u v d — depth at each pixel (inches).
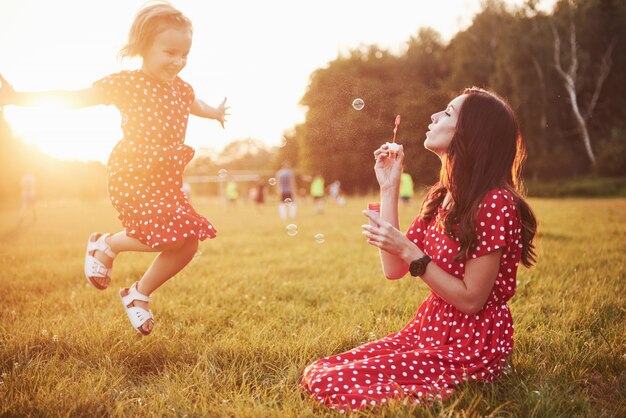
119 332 121.7
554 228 339.3
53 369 100.0
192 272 212.8
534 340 114.7
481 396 81.3
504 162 85.3
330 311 149.6
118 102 90.7
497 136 84.7
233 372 99.3
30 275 213.0
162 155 92.2
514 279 87.2
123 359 108.3
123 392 92.0
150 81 93.0
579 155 1291.8
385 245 83.8
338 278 197.6
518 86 1189.1
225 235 385.1
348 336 116.8
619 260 208.8
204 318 140.4
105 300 162.4
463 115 86.1
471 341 86.7
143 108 91.4
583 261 207.2
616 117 1283.2
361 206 925.2
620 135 1219.9
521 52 1181.7
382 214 96.0
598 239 274.2
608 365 100.7
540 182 1224.8
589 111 1224.8
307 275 204.4
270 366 104.4
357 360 89.2
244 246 309.6
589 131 1293.1
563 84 1224.8
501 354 87.4
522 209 86.7
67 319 135.1
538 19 1242.0
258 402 85.7
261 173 1389.0
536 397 83.9
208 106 111.1
